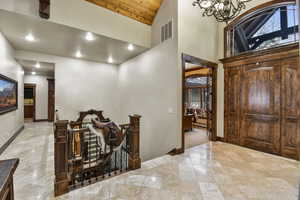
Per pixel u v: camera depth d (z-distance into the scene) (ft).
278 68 11.11
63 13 10.04
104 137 9.27
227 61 14.07
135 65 17.43
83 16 10.84
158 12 13.79
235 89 13.64
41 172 8.67
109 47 14.43
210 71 15.97
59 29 10.69
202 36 13.47
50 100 27.37
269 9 12.03
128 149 9.69
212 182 7.69
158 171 8.82
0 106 10.89
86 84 19.04
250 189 7.11
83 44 13.67
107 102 20.61
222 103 14.66
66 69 17.71
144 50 15.30
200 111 26.58
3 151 11.62
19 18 9.22
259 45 12.84
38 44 13.65
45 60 16.43
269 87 11.57
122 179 7.94
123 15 12.86
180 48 11.81
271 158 10.69
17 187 7.23
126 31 13.05
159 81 13.61
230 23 14.02
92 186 7.29
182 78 11.96
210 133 15.58
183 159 10.58
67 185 6.77
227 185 7.43
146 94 15.47
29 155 11.08
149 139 14.85
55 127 6.64
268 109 11.64
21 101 18.33
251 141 12.63
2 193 2.52
